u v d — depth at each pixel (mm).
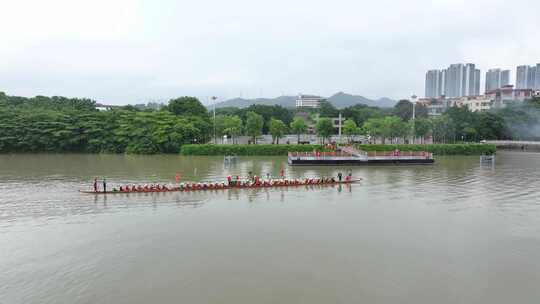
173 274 26125
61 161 84875
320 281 25281
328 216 39719
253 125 115562
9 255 29031
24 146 105750
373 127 118562
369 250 30672
